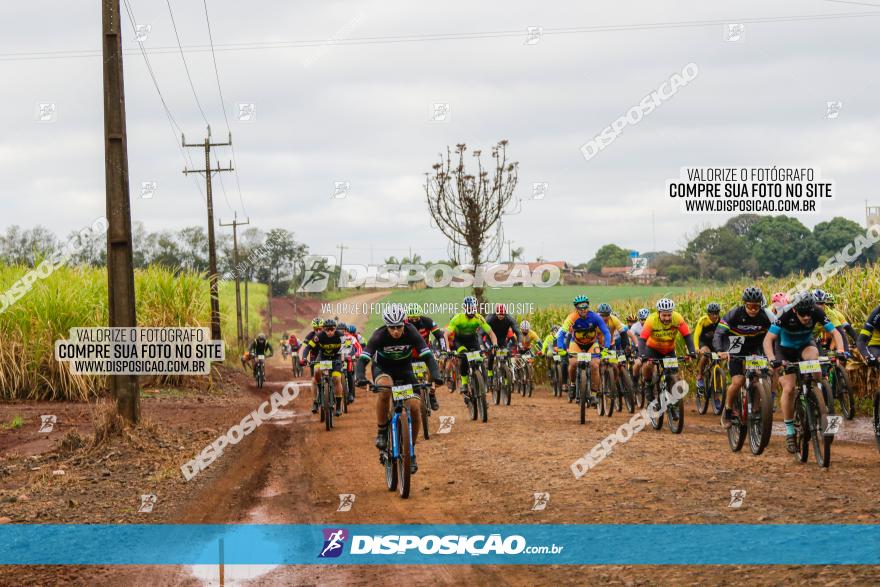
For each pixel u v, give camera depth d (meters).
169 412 18.97
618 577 5.82
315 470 11.27
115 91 14.82
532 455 11.12
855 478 8.48
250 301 80.88
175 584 6.27
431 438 13.81
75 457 12.66
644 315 17.78
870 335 10.32
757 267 68.94
